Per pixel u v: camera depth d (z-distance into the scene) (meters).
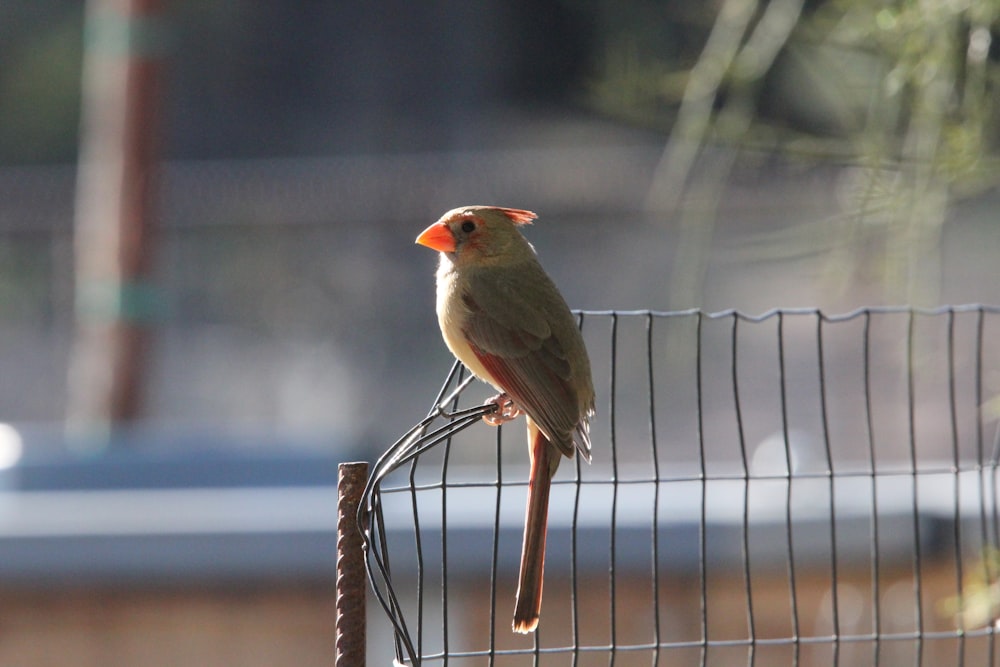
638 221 26.55
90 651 9.22
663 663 9.06
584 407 6.02
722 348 23.91
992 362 21.83
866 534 9.28
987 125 7.78
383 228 27.20
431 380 24.84
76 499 10.67
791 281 24.03
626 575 9.12
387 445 21.77
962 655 5.61
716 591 9.14
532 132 43.12
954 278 23.28
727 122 8.19
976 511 9.36
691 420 21.86
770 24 8.23
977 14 7.28
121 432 17.50
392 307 26.50
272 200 27.83
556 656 9.07
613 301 26.11
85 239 18.86
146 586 9.29
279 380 24.67
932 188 7.61
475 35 46.84
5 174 37.66
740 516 9.22
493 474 17.53
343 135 45.91
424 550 9.13
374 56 47.69
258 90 47.47
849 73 8.23
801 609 9.17
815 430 20.94
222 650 9.26
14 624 9.22
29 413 24.14
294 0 47.88
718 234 20.20
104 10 18.11
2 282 27.34
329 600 9.35
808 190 20.39
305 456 13.32
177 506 10.31
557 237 26.78
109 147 18.08
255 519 9.55
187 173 35.44
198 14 47.16
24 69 40.53
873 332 21.97
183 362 25.27
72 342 26.91
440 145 44.47
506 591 9.13
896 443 20.36
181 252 27.08
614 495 5.02
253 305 26.81
